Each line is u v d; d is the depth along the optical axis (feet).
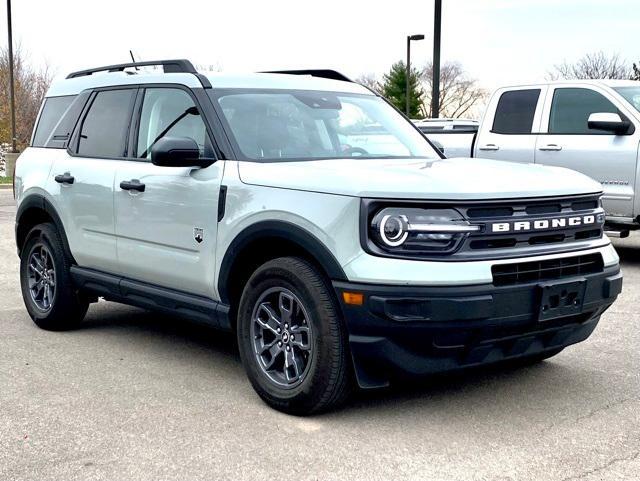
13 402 15.58
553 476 12.22
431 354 13.64
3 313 23.65
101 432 14.03
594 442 13.55
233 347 19.85
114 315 23.35
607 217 30.96
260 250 15.72
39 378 17.16
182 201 16.80
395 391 16.15
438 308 13.05
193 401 15.69
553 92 32.96
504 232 13.73
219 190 16.01
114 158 19.30
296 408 14.61
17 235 22.72
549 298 13.88
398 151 18.33
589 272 14.92
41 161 21.68
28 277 21.99
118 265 18.94
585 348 19.43
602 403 15.47
